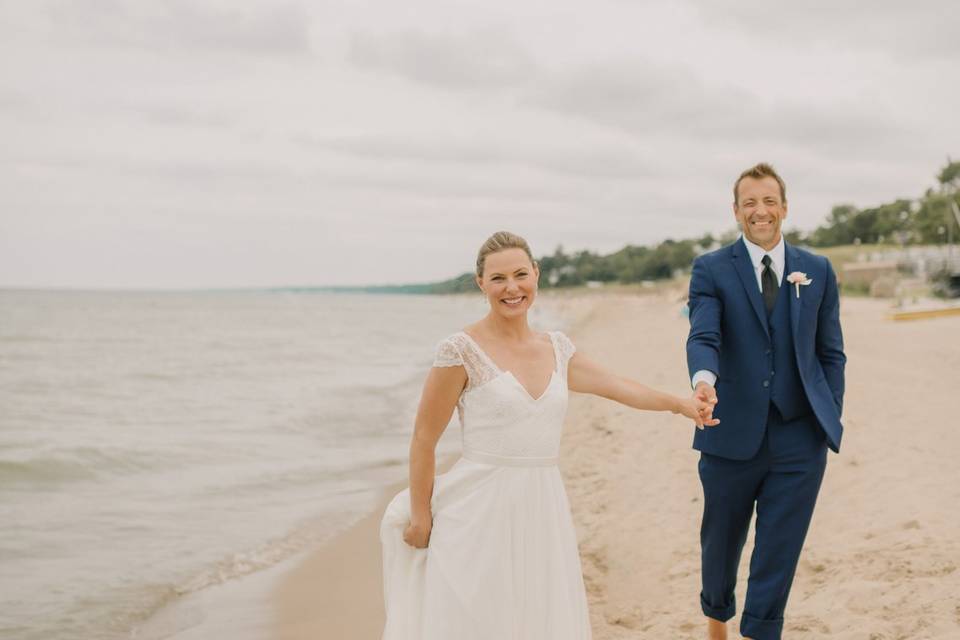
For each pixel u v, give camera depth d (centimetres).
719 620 370
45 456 980
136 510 763
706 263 360
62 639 471
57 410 1491
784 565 338
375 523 725
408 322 8138
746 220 351
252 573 591
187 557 626
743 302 347
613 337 3091
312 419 1372
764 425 339
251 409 1507
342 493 837
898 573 429
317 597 544
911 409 916
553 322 5775
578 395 1388
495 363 280
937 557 440
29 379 2098
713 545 362
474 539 272
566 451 917
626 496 696
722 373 350
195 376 2253
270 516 746
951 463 656
